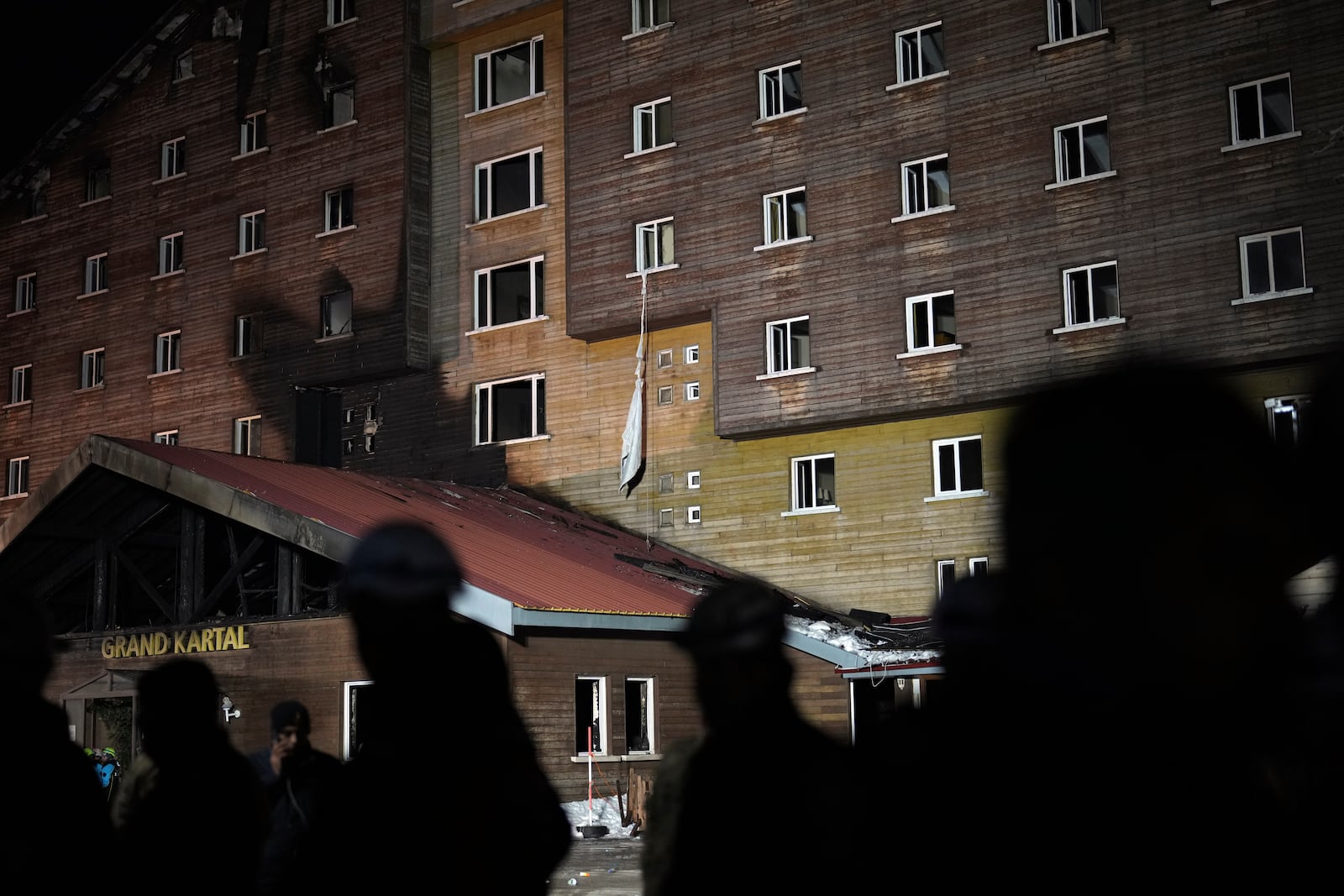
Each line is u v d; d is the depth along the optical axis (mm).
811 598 34562
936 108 33594
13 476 50125
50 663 4578
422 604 3418
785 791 3012
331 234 42938
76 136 50219
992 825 1673
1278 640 1439
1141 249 30703
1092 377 1491
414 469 41656
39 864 4270
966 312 32688
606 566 30797
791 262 35156
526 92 41375
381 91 42594
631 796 24984
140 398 46875
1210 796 1497
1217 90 30156
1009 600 1566
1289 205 29047
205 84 47000
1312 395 1442
